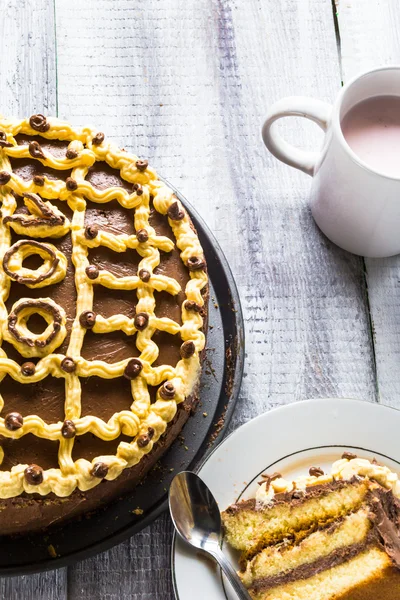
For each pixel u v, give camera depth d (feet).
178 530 2.58
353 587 2.56
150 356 2.48
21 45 3.03
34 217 2.53
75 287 2.52
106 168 2.65
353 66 3.11
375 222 2.78
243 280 2.93
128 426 2.43
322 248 2.96
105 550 2.56
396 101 2.78
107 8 3.09
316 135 3.05
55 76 3.02
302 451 2.69
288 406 2.69
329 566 2.59
